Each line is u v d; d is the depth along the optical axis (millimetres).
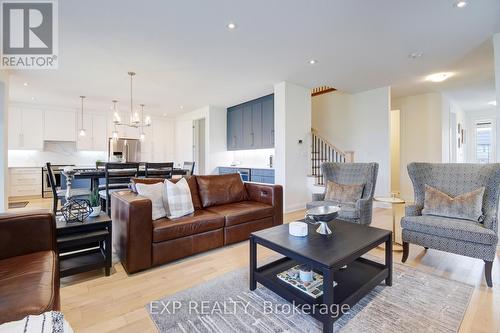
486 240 1909
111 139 7145
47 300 1044
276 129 4684
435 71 4047
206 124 6691
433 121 5539
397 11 2367
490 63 3711
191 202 2760
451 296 1783
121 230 2334
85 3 2223
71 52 3240
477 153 7566
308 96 4945
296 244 1682
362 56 3412
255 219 3008
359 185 3090
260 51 3236
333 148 4895
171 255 2340
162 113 7656
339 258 1454
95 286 1954
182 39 2908
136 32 2740
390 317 1557
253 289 1880
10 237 1523
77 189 4207
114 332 1440
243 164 6789
